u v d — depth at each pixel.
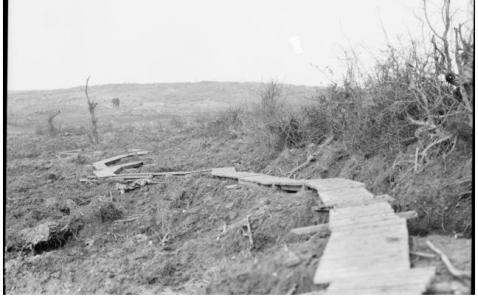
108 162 19.31
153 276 10.38
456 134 10.80
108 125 32.03
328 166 13.48
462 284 6.37
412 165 11.20
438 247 7.74
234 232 10.75
